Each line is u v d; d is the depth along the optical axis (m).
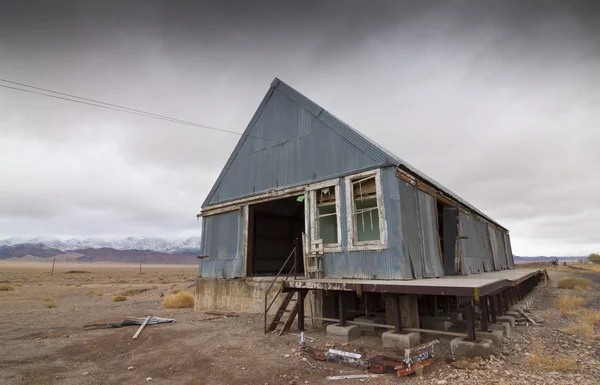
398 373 6.17
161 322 12.70
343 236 11.31
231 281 14.81
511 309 13.40
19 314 16.80
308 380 6.21
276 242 19.38
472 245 17.03
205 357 7.86
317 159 12.82
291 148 13.90
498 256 24.16
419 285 7.39
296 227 20.91
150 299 25.45
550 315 12.34
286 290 10.20
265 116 15.39
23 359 8.17
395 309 8.43
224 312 14.51
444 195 14.40
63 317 15.45
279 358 7.59
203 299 15.91
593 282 28.70
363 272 10.58
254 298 13.86
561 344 8.25
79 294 31.84
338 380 6.16
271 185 14.33
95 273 111.88
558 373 6.05
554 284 28.83
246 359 7.61
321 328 10.74
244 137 16.11
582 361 6.81
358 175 11.30
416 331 8.48
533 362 6.52
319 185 12.45
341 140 12.19
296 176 13.42
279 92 15.02
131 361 7.81
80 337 10.58
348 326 9.41
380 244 10.30
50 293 33.12
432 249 12.02
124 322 12.63
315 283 9.49
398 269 9.74
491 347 7.07
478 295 6.54
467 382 5.72
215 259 16.00
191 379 6.46
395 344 8.08
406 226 10.33
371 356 7.50
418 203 11.62
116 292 34.84
